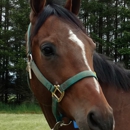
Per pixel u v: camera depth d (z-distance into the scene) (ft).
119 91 9.75
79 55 7.82
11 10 80.12
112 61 10.24
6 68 84.33
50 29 8.26
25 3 82.38
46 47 7.98
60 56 7.88
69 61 7.80
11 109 65.72
